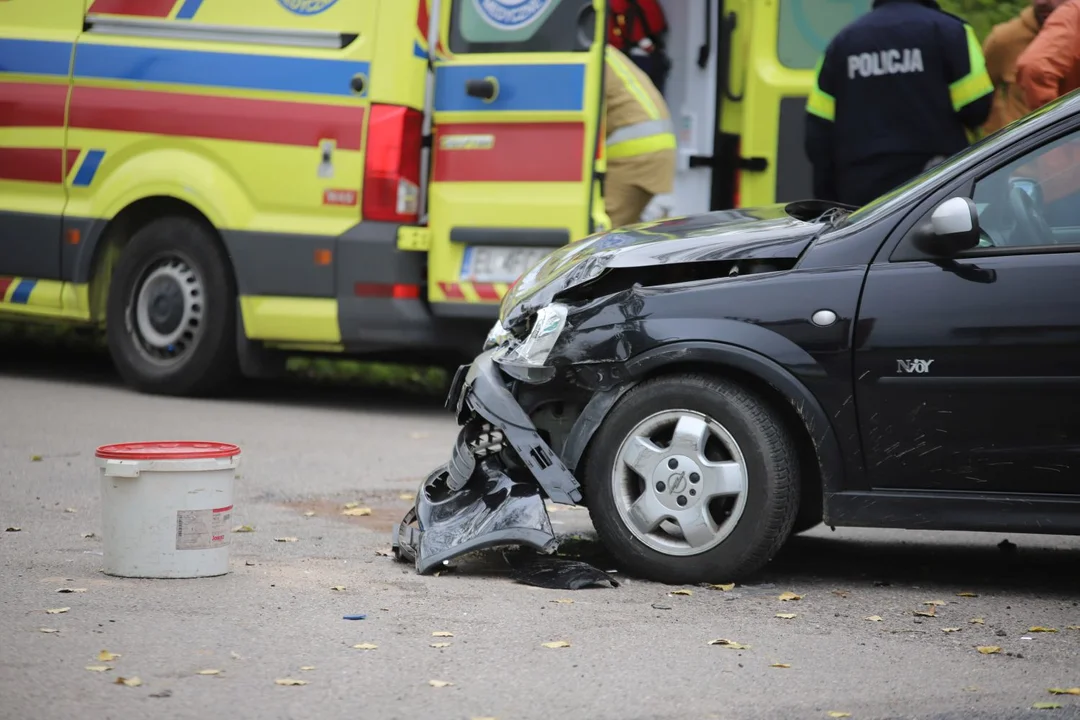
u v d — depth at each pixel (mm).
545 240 21812
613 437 13312
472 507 13484
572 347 13391
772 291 13047
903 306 12734
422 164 22859
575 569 13125
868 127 20047
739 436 12938
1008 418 12500
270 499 17156
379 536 15234
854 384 12812
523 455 13414
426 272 22844
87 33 24406
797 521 14898
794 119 25141
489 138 22234
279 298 23156
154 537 12844
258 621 11539
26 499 16625
